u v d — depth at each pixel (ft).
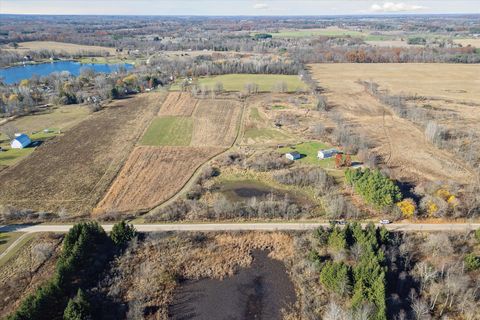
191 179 327.67
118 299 201.77
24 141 395.55
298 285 213.66
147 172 339.36
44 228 255.70
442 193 281.33
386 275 203.72
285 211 272.72
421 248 235.20
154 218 266.36
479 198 280.10
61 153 380.37
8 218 265.13
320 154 360.07
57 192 304.91
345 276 197.98
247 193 305.73
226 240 247.91
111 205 286.25
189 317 193.77
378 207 270.26
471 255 218.18
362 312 175.42
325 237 241.96
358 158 360.07
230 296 207.31
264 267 228.43
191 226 260.42
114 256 230.27
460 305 192.95
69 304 176.35
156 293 206.69
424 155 367.04
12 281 207.82
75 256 211.41
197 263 229.45
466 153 358.23
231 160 360.48
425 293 202.28
